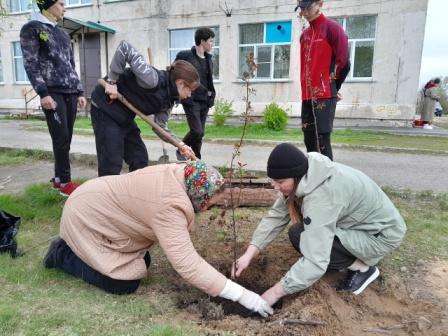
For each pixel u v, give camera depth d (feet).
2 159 24.62
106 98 12.39
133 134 13.93
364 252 9.29
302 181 8.47
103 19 60.29
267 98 51.90
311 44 14.44
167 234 8.27
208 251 11.82
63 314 8.21
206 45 17.92
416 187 18.75
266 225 10.05
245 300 8.60
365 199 8.94
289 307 8.82
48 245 12.04
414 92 45.32
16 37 69.10
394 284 10.12
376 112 46.88
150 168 8.85
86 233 9.10
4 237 11.04
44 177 20.40
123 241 9.11
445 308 9.27
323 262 8.38
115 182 9.01
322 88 14.35
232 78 53.36
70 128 16.51
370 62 46.68
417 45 44.14
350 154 27.96
